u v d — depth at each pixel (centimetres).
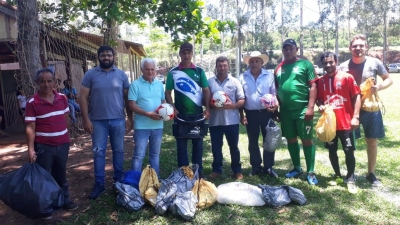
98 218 413
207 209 431
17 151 780
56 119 402
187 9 687
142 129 471
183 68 495
